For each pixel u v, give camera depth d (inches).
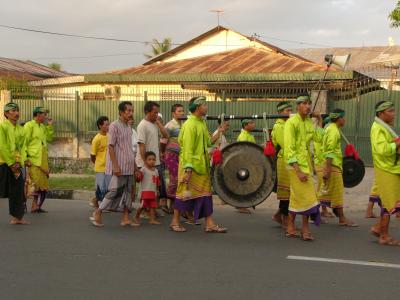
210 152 466.6
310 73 759.7
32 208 511.8
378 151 406.9
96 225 460.8
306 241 421.7
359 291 338.3
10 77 1063.0
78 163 768.3
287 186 451.8
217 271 363.3
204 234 438.0
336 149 469.1
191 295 333.7
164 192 499.5
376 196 500.7
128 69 991.6
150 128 477.4
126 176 457.4
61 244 411.5
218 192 446.9
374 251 399.9
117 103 784.9
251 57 974.4
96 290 339.6
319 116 499.8
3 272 362.3
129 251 397.4
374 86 754.2
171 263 375.6
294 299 329.7
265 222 481.1
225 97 801.6
